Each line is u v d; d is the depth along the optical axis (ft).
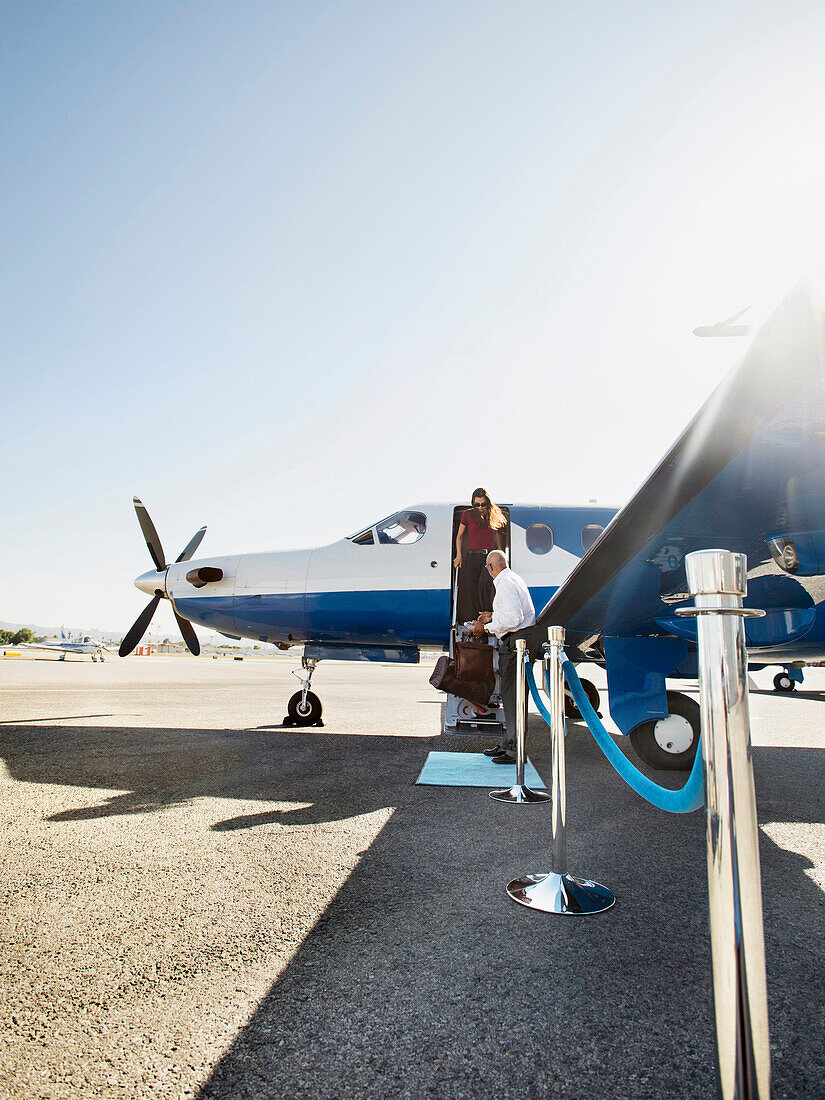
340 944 6.49
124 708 30.22
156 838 9.92
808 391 7.98
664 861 9.18
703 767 3.58
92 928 6.77
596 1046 4.83
